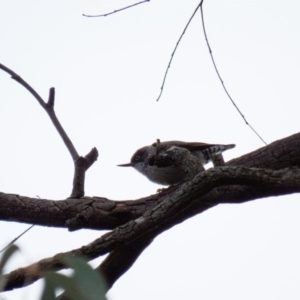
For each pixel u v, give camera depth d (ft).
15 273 18.70
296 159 30.30
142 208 29.76
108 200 30.12
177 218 28.58
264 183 23.90
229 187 28.25
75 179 30.40
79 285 10.82
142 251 29.07
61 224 29.35
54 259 17.53
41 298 10.64
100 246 21.95
